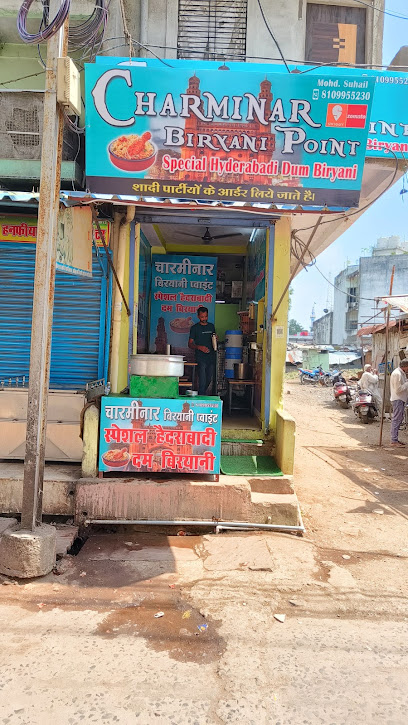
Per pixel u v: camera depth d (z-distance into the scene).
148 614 3.57
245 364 8.23
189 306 9.40
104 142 5.03
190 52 7.54
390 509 6.22
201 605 3.71
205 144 5.05
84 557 4.48
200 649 3.18
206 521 5.11
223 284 10.49
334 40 8.26
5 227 6.09
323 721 2.59
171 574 4.18
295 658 3.12
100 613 3.56
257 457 6.29
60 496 5.12
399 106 6.88
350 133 5.06
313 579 4.16
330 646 3.26
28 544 3.96
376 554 4.78
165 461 5.22
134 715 2.59
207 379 8.64
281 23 8.05
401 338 15.71
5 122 6.20
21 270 6.13
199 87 4.98
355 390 19.06
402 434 12.09
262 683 2.87
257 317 7.56
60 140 4.08
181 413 5.21
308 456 9.34
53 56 3.93
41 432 4.12
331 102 5.02
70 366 6.24
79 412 5.57
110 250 6.16
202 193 5.09
